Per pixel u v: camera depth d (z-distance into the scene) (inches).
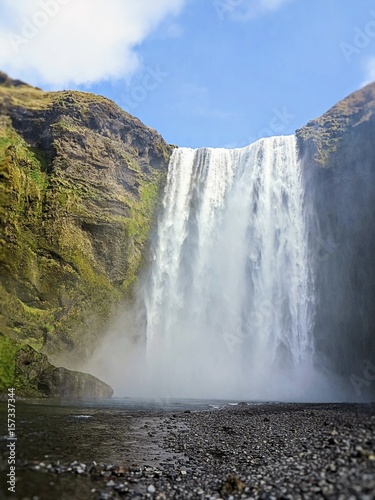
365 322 2111.2
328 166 2384.4
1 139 2373.3
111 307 2249.0
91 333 2121.1
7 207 2000.5
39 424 868.0
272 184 2591.0
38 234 2128.4
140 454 671.8
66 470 531.8
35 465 540.4
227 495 442.0
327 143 2449.6
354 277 2178.9
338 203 2303.2
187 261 2632.9
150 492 469.7
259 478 483.2
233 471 552.4
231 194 2719.0
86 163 2466.8
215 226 2664.9
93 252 2282.2
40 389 1557.6
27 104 2603.3
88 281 2187.5
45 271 2066.9
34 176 2300.7
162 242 2674.7
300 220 2444.6
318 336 2240.4
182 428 942.4
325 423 802.2
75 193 2332.7
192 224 2711.6
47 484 468.1
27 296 1956.2
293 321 2317.9
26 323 1886.1
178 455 674.8
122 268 2347.4
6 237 1950.1
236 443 749.3
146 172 2790.4
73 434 791.7
